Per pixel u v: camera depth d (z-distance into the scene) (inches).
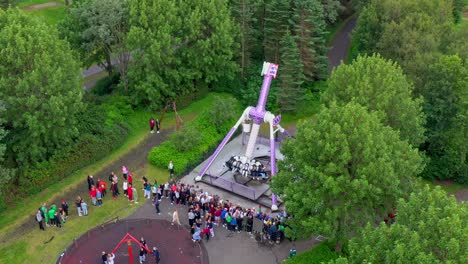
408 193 1272.1
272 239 1391.5
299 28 2213.3
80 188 1616.6
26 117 1465.3
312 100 2260.1
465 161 1854.1
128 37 1870.1
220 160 1801.2
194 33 2001.7
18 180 1546.5
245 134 1865.2
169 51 1947.6
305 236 1253.1
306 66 2281.0
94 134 1800.0
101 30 1866.4
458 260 845.2
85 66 2178.9
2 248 1343.5
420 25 2127.2
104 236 1402.6
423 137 1630.2
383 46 2182.6
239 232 1440.7
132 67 1975.9
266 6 2341.3
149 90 1967.3
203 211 1488.7
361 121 1253.1
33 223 1444.4
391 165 1218.0
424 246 870.4
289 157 1347.2
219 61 2119.8
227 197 1595.7
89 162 1727.4
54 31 1704.0
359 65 1619.1
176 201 1555.1
